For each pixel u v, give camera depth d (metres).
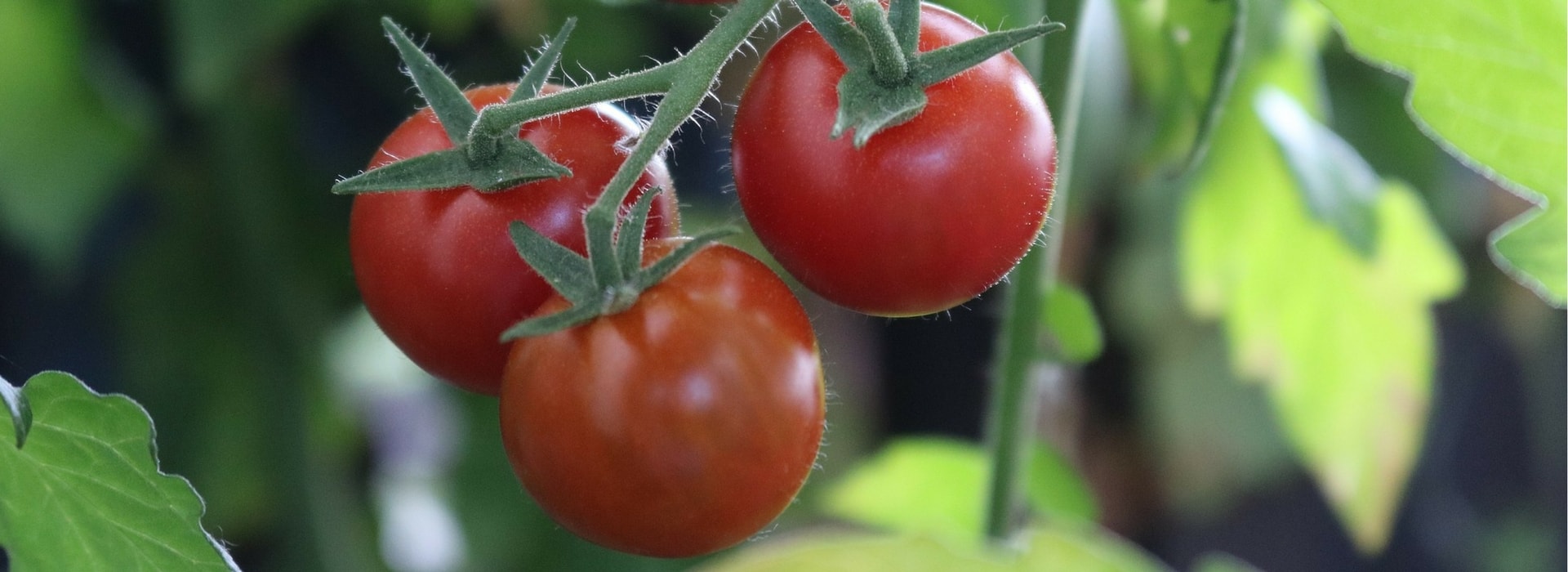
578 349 0.30
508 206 0.31
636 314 0.30
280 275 0.56
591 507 0.30
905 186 0.30
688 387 0.30
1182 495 0.77
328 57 0.53
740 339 0.30
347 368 0.61
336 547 0.57
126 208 0.54
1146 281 0.67
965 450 0.47
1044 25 0.30
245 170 0.54
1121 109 0.52
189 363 0.56
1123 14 0.38
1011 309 0.38
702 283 0.30
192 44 0.45
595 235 0.30
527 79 0.31
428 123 0.31
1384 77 0.62
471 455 0.59
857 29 0.30
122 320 0.56
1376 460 0.54
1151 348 0.71
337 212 0.56
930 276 0.30
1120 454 0.75
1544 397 0.82
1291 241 0.52
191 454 0.56
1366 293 0.52
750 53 0.53
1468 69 0.34
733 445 0.30
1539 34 0.33
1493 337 0.83
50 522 0.33
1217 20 0.36
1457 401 0.84
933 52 0.30
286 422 0.56
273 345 0.56
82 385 0.31
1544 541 0.83
